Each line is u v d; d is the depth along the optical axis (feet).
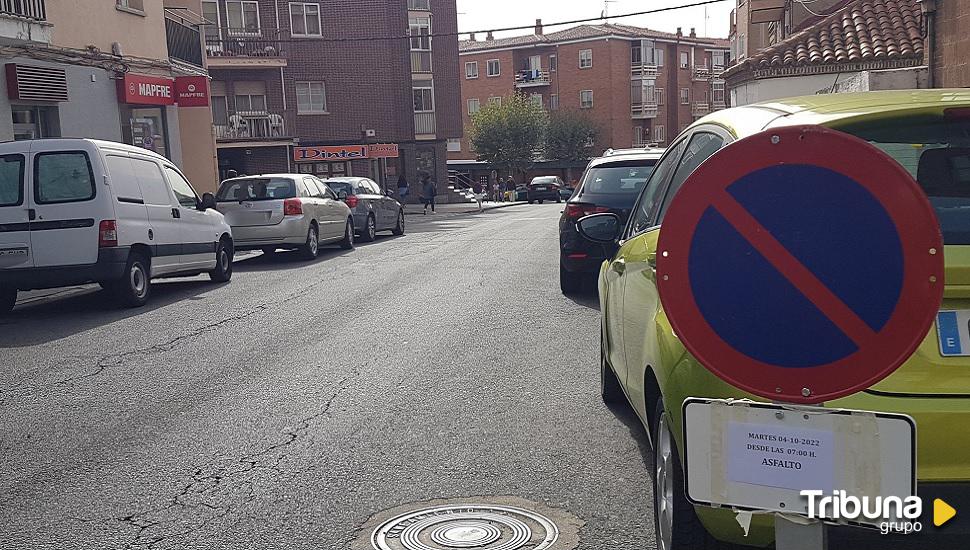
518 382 24.48
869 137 11.44
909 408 9.76
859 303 7.46
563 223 39.70
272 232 59.36
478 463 17.95
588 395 22.88
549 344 29.53
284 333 33.04
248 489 16.85
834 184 7.45
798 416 7.74
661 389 12.29
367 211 79.00
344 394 23.71
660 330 12.56
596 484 16.65
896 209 7.32
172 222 44.11
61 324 36.81
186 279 53.01
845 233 7.46
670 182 15.49
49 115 66.08
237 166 148.46
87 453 19.34
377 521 15.20
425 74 171.01
